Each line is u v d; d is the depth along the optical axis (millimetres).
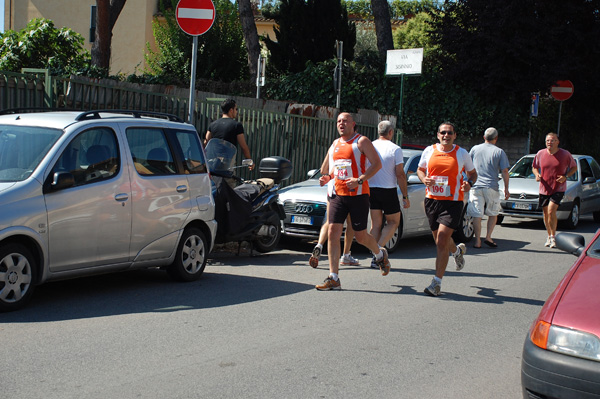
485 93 21109
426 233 12047
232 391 4656
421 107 21016
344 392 4746
